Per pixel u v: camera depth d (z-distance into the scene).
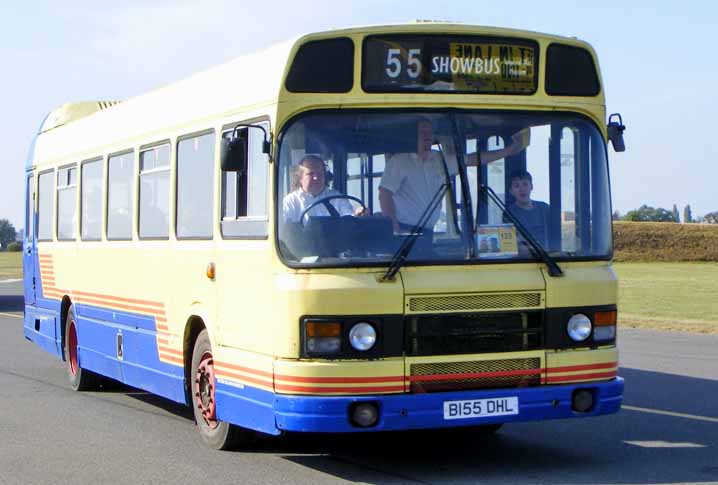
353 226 8.34
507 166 8.72
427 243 8.38
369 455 9.76
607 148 9.15
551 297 8.57
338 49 8.55
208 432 10.15
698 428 10.80
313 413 8.12
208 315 9.89
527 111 8.84
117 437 10.83
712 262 89.25
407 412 8.17
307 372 8.14
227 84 9.69
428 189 8.51
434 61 8.66
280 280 8.39
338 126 8.51
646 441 10.16
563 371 8.59
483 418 8.33
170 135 11.01
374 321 8.17
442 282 8.29
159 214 11.27
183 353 10.58
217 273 9.66
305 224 8.38
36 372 16.33
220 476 8.89
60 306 14.91
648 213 134.00
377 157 8.50
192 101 10.51
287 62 8.49
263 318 8.69
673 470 8.81
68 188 14.66
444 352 8.30
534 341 8.55
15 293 40.16
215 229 9.73
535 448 9.93
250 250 8.95
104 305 13.05
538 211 8.76
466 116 8.68
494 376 8.41
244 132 9.12
